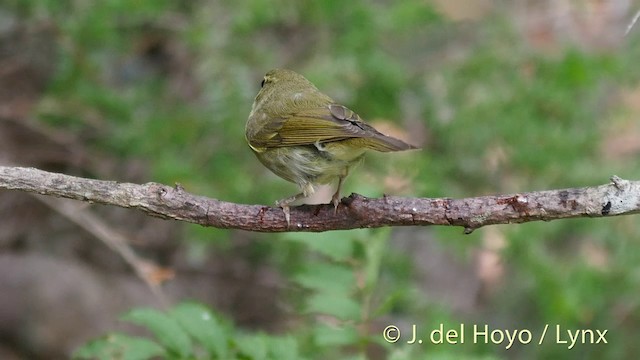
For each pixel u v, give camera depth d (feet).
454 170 43.37
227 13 42.47
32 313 45.91
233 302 49.14
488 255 46.75
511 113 41.47
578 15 46.75
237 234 47.67
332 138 27.04
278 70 33.32
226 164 41.68
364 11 42.39
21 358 45.91
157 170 39.93
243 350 24.58
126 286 48.44
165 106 44.01
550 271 40.68
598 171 41.11
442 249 44.52
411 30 44.32
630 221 42.11
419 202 22.44
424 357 25.59
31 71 46.47
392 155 40.45
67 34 41.04
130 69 47.55
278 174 29.81
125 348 24.35
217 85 41.24
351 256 27.37
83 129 45.16
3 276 46.55
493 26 43.70
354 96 42.55
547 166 41.32
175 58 47.26
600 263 43.21
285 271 44.06
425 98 43.52
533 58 42.57
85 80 42.63
